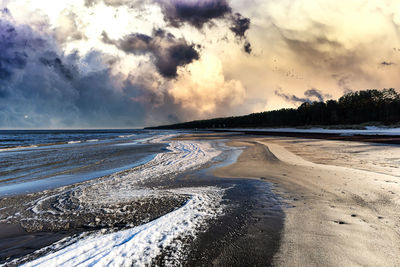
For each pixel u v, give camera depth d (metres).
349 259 2.45
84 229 3.87
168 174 8.47
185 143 25.14
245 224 3.56
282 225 3.45
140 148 20.69
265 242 2.95
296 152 12.60
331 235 3.02
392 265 2.30
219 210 4.28
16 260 2.92
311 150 13.26
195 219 3.84
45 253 3.07
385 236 2.91
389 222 3.32
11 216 4.71
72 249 3.04
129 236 3.30
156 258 2.67
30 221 4.38
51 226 4.08
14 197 6.21
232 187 6.12
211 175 7.94
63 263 2.66
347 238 2.91
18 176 9.37
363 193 4.73
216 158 12.32
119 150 19.34
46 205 5.36
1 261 2.91
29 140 44.09
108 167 10.89
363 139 19.30
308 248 2.73
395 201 4.18
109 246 3.02
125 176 8.40
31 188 7.24
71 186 7.23
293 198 4.78
